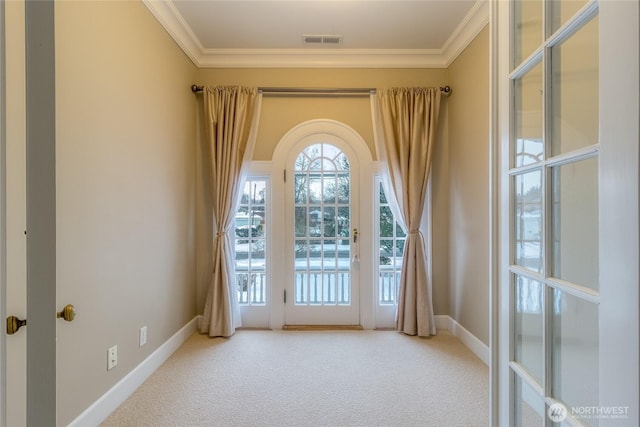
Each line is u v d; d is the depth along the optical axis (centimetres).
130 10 199
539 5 98
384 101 304
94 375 168
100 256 172
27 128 80
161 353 239
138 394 200
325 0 236
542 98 94
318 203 321
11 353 76
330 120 316
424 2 238
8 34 75
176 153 266
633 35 57
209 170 312
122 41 191
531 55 98
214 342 281
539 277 94
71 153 151
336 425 173
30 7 81
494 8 116
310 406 189
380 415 181
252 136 307
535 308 99
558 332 90
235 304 306
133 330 204
